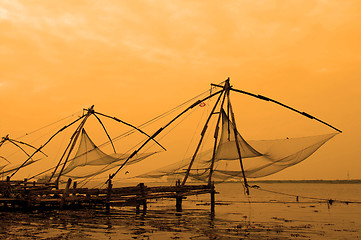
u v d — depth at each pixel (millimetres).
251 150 17750
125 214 20109
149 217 18844
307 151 16094
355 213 23109
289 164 17953
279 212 23516
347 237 13250
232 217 19750
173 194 20625
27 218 17578
